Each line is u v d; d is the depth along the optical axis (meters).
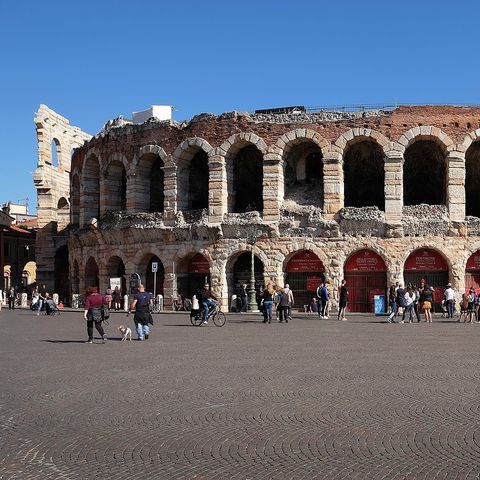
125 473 8.90
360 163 50.53
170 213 49.91
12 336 28.84
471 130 44.97
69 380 16.27
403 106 45.56
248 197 53.25
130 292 51.78
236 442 10.39
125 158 53.03
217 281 47.78
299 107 51.59
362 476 8.73
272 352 22.02
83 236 56.81
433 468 9.04
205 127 48.97
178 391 14.69
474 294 38.53
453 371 17.39
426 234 44.62
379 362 19.30
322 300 40.72
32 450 10.00
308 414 12.27
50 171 72.38
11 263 89.62
